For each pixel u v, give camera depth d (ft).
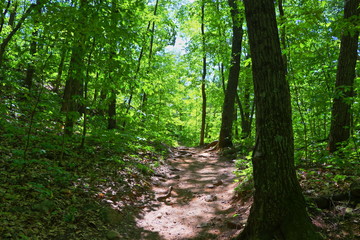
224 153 36.96
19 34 32.30
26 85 32.40
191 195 21.75
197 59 55.98
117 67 20.80
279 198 11.23
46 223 12.31
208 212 18.12
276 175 11.25
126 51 24.39
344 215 12.28
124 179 21.38
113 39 20.42
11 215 11.62
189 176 27.53
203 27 51.80
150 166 27.68
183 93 62.85
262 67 11.41
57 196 14.93
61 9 16.19
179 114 75.66
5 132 21.70
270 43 11.35
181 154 40.11
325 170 18.12
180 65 57.72
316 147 22.61
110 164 23.18
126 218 16.06
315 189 15.07
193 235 14.82
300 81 19.11
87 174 19.51
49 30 16.16
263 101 11.40
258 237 11.20
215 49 42.75
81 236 12.44
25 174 15.74
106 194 17.83
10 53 31.45
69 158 21.01
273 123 11.25
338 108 21.40
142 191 21.22
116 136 25.22
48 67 17.22
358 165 16.69
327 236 11.19
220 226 15.60
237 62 40.60
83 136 23.29
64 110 23.76
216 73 61.62
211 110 80.89
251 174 19.88
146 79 26.27
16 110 26.11
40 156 19.15
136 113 28.66
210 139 65.26
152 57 41.81
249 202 17.21
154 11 45.34
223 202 19.62
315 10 16.52
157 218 17.16
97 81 22.63
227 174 26.96
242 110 52.80
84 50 18.49
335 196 13.79
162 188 23.34
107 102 23.11
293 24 17.87
